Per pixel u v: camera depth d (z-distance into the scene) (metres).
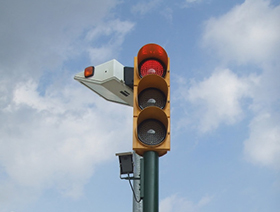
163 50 6.01
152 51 6.04
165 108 5.71
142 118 5.62
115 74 7.00
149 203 5.29
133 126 5.59
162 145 5.51
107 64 7.14
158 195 5.41
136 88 5.89
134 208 6.97
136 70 6.02
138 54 6.02
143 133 5.59
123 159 6.02
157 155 5.56
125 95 7.27
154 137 5.57
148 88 5.89
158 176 5.48
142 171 5.51
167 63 6.04
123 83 7.05
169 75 5.98
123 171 5.98
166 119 5.54
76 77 7.27
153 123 5.64
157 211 5.30
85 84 7.33
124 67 7.16
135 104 5.73
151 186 5.37
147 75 5.71
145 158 5.51
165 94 5.84
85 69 7.25
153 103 5.80
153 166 5.46
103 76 7.07
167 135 5.55
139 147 5.49
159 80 5.77
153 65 6.06
